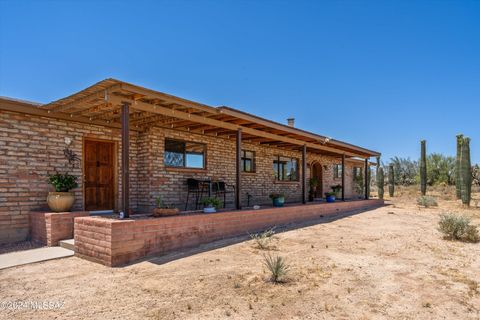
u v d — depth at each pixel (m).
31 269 5.12
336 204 13.88
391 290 4.27
